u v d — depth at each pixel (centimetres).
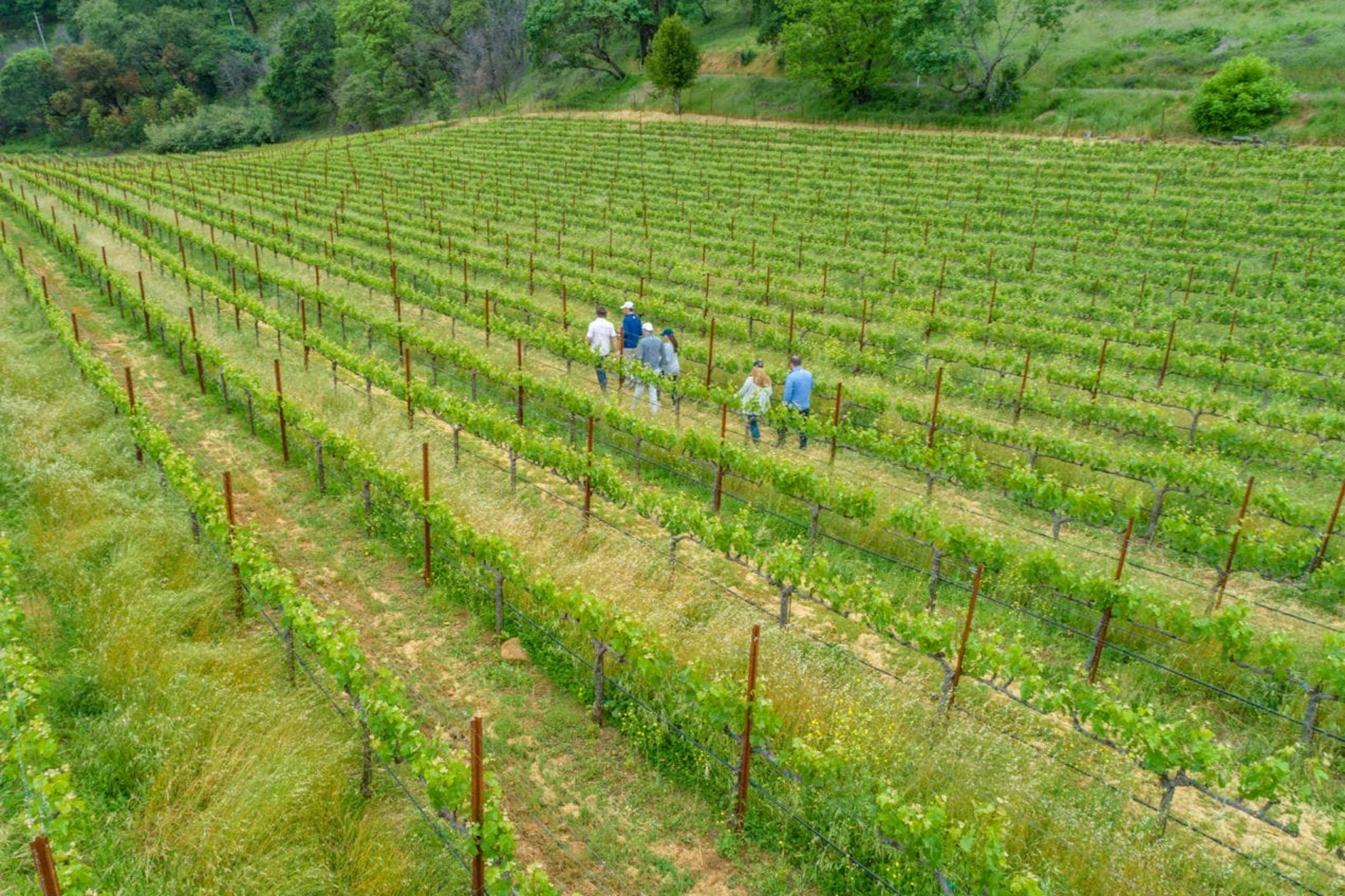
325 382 1616
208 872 568
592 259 2802
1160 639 918
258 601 821
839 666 842
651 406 1595
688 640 859
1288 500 1106
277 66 8881
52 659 780
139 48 9594
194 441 1363
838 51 5700
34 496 1055
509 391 1644
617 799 696
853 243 3234
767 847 655
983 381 1855
